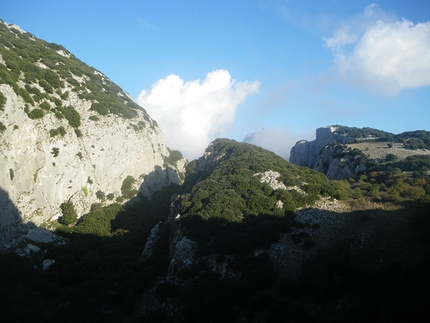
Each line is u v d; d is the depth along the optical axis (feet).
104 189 246.68
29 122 193.88
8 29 305.73
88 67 353.92
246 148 278.67
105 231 209.26
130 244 192.03
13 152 178.40
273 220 163.02
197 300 123.13
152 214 236.22
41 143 199.11
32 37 326.24
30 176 189.06
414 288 89.51
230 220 162.81
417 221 120.47
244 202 176.45
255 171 212.23
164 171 331.36
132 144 281.95
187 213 176.96
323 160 354.74
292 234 155.74
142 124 316.81
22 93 200.64
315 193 183.93
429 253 102.22
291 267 137.59
